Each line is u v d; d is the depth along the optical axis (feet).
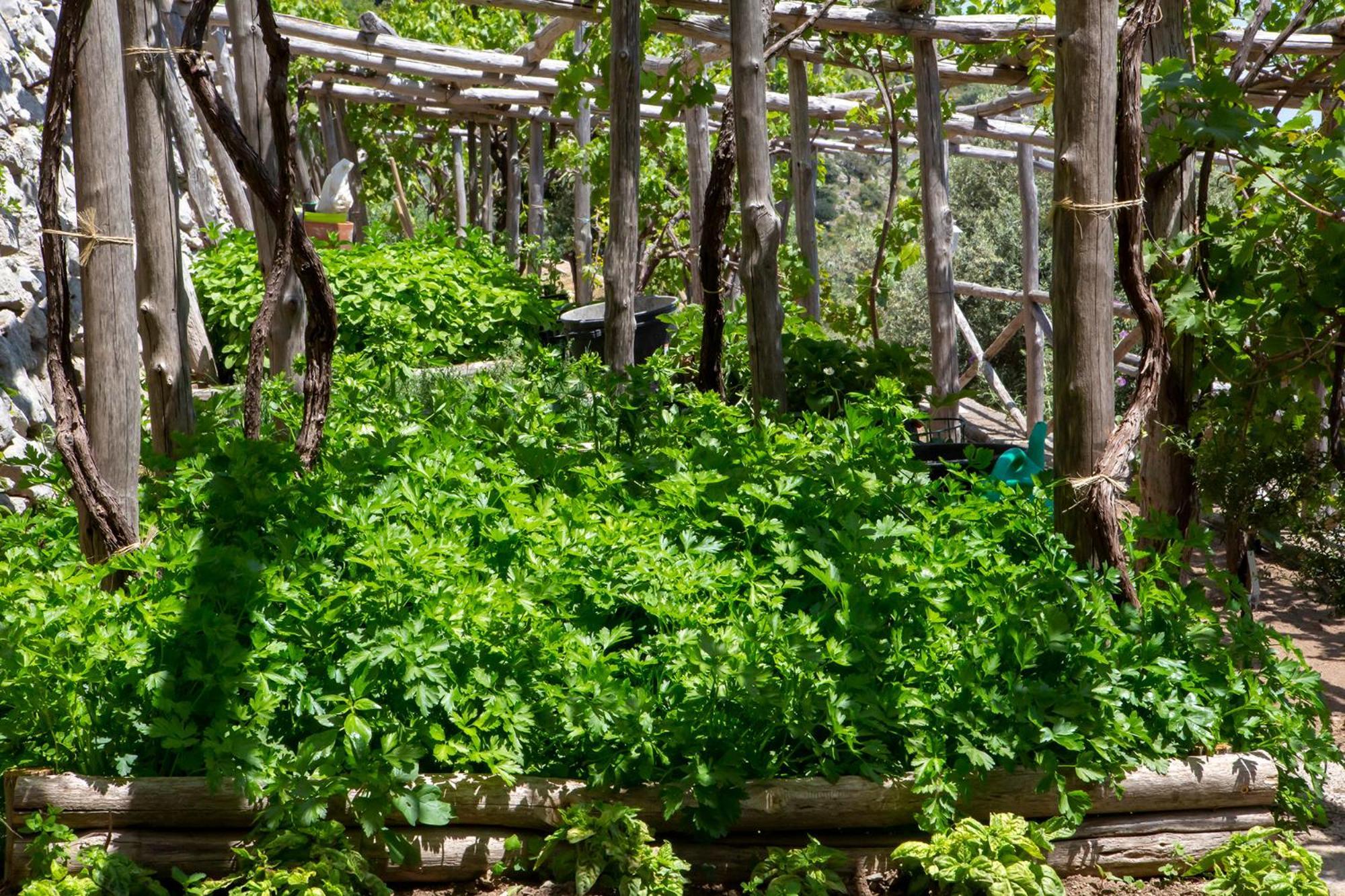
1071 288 11.62
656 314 27.22
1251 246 15.48
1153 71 15.16
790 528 12.37
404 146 50.93
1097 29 11.18
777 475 12.69
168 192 14.34
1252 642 11.57
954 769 10.16
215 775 9.34
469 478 12.53
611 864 9.67
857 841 10.32
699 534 12.57
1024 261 33.96
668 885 9.50
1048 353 47.70
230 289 27.76
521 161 59.36
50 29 24.59
